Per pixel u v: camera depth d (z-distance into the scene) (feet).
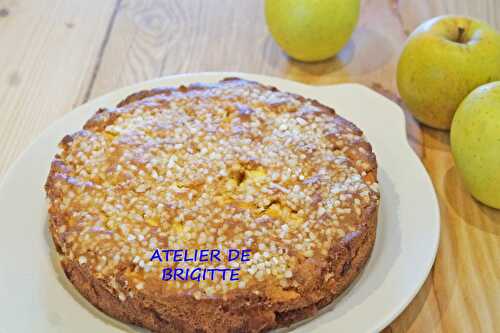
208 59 2.27
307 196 1.57
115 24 2.40
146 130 1.71
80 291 1.54
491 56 1.89
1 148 1.96
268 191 1.58
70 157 1.66
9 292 1.53
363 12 2.45
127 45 2.32
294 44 2.18
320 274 1.46
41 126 2.03
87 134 1.71
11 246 1.62
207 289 1.42
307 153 1.66
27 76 2.19
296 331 1.46
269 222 1.52
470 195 1.86
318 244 1.49
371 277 1.57
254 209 1.56
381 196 1.74
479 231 1.77
